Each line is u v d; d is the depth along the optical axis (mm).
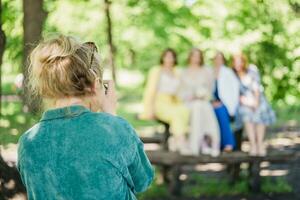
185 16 11305
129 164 1777
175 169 6707
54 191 1719
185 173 8047
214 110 6801
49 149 1736
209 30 9172
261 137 6766
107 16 11148
